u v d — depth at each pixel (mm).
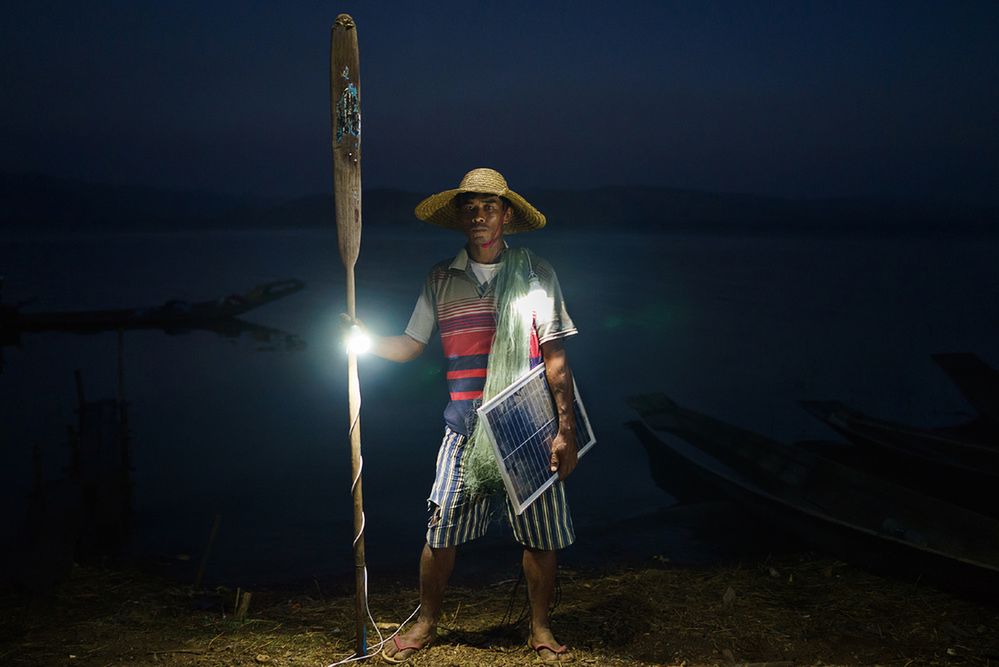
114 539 5953
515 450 3061
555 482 3199
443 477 3258
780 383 11930
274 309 22219
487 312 3213
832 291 25781
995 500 6520
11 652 3459
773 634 3635
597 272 35000
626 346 15531
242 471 7816
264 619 3928
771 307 21562
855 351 14602
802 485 6445
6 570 4750
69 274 35688
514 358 3145
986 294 24625
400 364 13859
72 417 10320
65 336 17672
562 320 3230
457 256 3281
